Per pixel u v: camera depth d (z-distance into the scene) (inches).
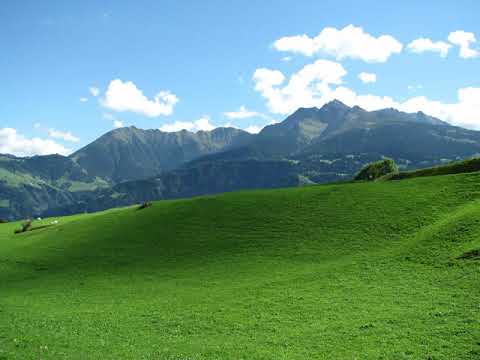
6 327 1556.3
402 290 1550.2
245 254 2416.3
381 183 3112.7
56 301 2003.0
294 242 2455.7
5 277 2623.0
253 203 3206.2
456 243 1856.5
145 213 3535.9
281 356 1139.3
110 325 1555.1
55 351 1284.4
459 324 1179.3
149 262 2539.4
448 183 2733.8
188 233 2898.6
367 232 2378.2
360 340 1183.6
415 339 1139.3
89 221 3732.8
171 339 1369.3
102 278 2368.4
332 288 1713.8
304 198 3090.6
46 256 2957.7
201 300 1795.0
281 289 1803.6
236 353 1194.0
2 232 4286.4
